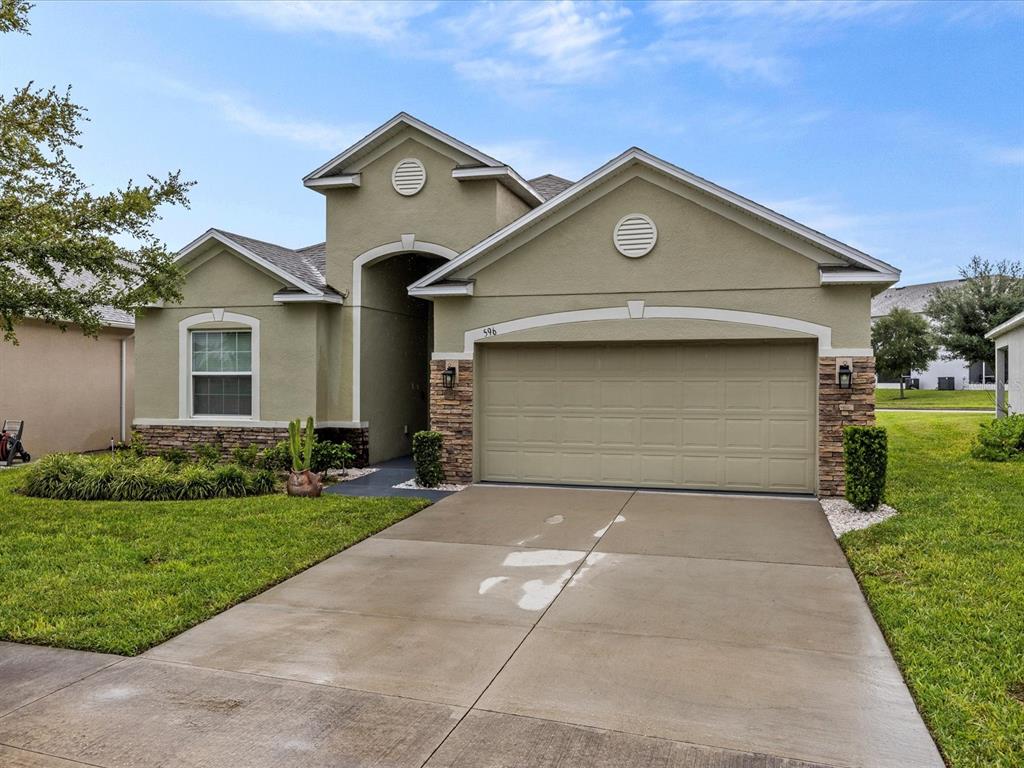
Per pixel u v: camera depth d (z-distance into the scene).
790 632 5.89
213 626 6.14
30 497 11.55
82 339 18.73
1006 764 3.87
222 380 15.19
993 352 29.55
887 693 4.79
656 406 11.93
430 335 18.36
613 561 7.98
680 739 4.24
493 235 12.03
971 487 11.18
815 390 11.16
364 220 14.87
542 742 4.22
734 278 11.23
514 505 10.81
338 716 4.55
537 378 12.49
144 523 9.56
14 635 5.84
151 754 4.12
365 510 10.29
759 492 11.45
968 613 5.99
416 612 6.46
